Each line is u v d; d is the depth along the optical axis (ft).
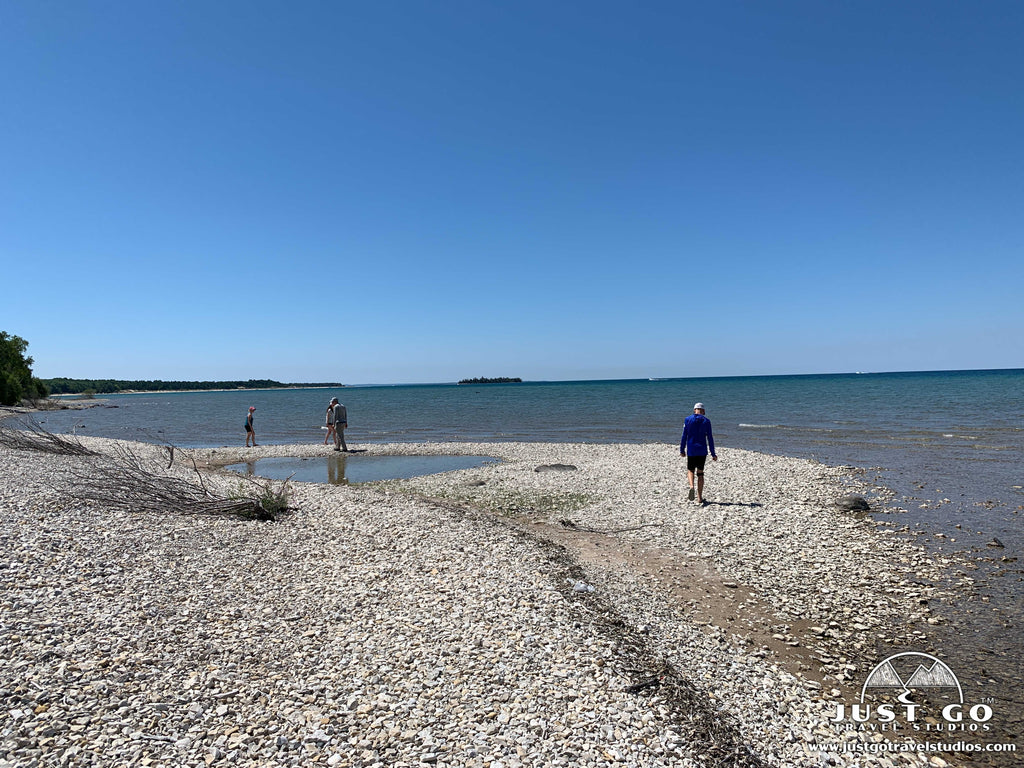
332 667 19.44
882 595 29.45
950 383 343.26
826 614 27.22
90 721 15.67
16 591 22.58
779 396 242.37
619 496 52.16
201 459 82.02
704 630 25.27
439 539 34.32
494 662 19.90
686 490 53.62
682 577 31.68
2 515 31.73
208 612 22.80
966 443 86.94
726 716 18.33
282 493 43.86
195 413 220.43
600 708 17.51
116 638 19.92
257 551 30.83
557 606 24.85
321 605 24.52
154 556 27.99
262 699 17.35
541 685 18.57
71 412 233.35
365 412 198.39
